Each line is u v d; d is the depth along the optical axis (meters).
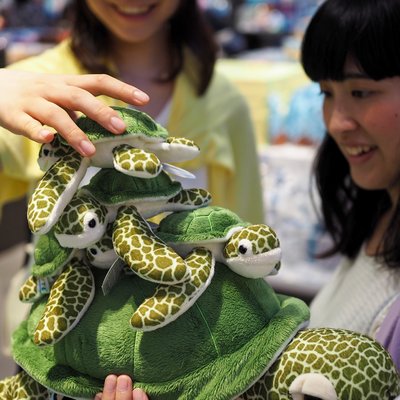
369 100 1.01
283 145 2.08
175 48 1.49
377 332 0.90
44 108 0.70
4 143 1.28
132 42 1.45
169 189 0.71
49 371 0.71
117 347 0.68
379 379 0.64
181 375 0.67
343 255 1.29
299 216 1.78
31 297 0.76
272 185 1.84
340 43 0.98
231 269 0.71
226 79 1.60
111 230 0.70
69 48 1.44
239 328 0.69
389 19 0.95
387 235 1.05
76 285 0.70
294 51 2.62
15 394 0.77
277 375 0.67
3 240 2.27
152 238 0.66
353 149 1.07
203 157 1.47
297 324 0.70
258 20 3.24
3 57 1.89
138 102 0.73
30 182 1.38
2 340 1.64
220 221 0.71
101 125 0.69
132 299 0.69
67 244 0.67
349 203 1.29
